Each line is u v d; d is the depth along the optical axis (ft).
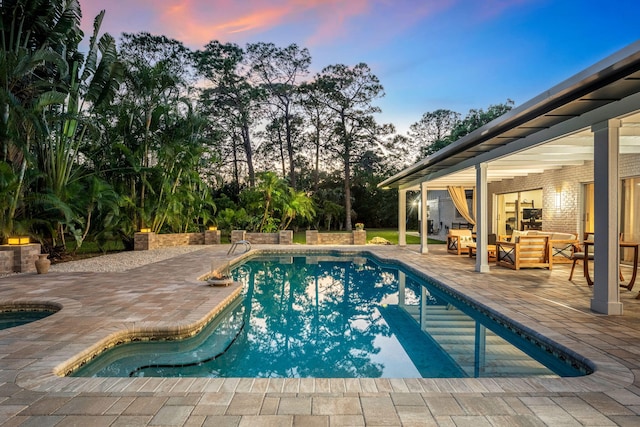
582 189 36.32
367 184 102.58
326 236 61.16
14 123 32.89
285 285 31.17
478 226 30.73
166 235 56.29
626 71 12.57
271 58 92.94
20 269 30.35
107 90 41.81
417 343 17.11
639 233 31.55
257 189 69.26
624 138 23.48
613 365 11.66
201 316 17.22
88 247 51.57
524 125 19.69
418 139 113.70
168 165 54.03
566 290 23.24
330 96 92.63
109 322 16.26
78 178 40.86
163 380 10.75
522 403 9.43
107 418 8.67
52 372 11.22
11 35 34.78
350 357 15.43
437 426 8.38
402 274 35.50
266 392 10.03
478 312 20.26
